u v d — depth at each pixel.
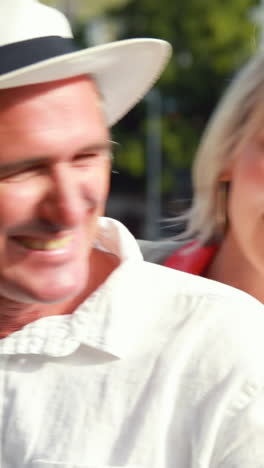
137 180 37.44
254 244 2.41
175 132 33.44
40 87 1.40
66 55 1.39
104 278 1.68
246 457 1.49
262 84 2.49
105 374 1.58
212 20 32.75
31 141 1.39
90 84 1.48
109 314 1.60
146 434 1.54
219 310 1.62
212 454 1.52
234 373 1.54
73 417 1.57
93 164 1.46
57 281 1.45
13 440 1.57
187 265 2.63
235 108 2.54
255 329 1.61
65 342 1.58
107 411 1.56
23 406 1.59
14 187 1.40
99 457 1.54
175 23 33.34
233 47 32.94
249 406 1.52
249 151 2.45
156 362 1.58
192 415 1.54
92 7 33.91
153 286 1.66
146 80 1.66
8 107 1.39
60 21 1.51
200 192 2.67
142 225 37.62
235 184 2.47
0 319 1.64
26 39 1.46
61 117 1.41
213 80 33.09
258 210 2.39
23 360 1.62
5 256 1.44
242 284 2.50
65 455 1.54
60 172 1.41
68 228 1.43
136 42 1.52
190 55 33.12
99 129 1.46
